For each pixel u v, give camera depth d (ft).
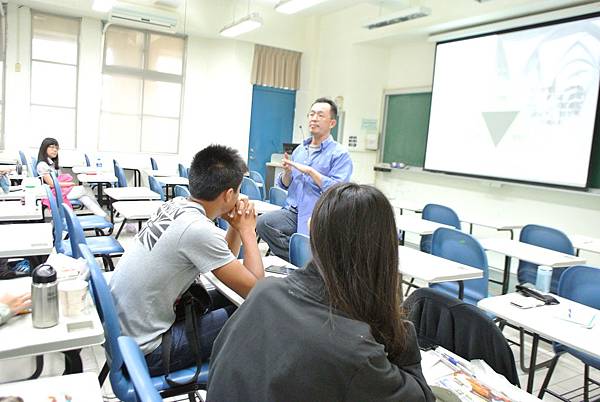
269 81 27.02
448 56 19.71
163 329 5.36
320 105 10.27
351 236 2.87
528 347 10.27
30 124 23.32
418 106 22.31
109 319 4.64
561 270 10.82
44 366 7.86
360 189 3.00
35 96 23.27
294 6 18.37
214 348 3.41
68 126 24.27
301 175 10.28
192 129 27.20
